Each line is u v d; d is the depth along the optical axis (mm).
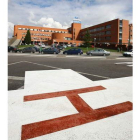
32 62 9719
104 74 5660
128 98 2992
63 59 12867
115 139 1690
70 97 3018
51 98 2939
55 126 1943
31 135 1745
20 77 4848
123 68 7426
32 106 2547
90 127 1940
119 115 2277
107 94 3240
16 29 74500
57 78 4754
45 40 80188
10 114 2229
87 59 13414
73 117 2191
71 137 1722
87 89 3592
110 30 53531
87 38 48281
